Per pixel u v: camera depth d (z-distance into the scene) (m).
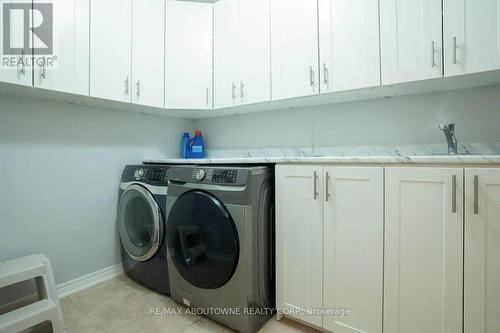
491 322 0.95
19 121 1.57
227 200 1.32
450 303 1.01
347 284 1.23
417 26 1.25
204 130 2.55
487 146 1.36
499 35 1.09
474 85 1.38
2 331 1.17
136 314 1.54
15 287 1.54
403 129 1.59
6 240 1.52
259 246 1.38
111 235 2.02
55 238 1.73
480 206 0.95
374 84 1.35
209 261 1.39
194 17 1.96
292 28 1.61
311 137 1.93
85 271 1.87
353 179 1.20
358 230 1.19
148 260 1.78
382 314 1.14
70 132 1.79
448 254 1.01
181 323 1.46
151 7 1.86
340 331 1.25
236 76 1.86
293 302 1.38
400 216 1.09
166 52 1.92
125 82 1.72
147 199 1.71
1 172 1.51
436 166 1.03
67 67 1.46
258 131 2.20
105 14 1.63
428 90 1.48
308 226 1.32
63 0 1.45
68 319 1.49
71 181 1.80
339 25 1.45
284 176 1.39
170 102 1.93
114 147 2.03
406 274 1.09
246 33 1.80
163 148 2.38
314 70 1.53
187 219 1.47
